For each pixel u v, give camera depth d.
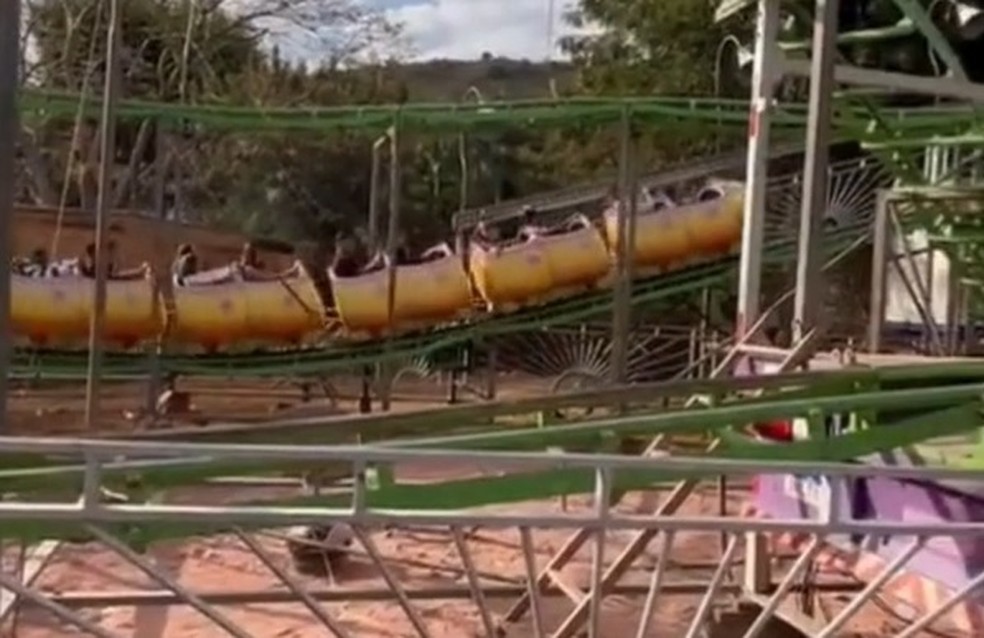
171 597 6.91
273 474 5.65
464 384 20.27
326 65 36.88
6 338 5.49
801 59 9.70
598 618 4.97
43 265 18.05
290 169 34.09
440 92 44.47
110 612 7.80
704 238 18.98
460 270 18.62
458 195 33.72
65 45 27.55
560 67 42.44
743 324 9.36
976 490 5.90
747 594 7.70
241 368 18.02
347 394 20.02
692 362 15.72
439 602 8.16
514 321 18.81
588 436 5.38
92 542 4.83
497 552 9.34
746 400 6.22
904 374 6.68
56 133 27.81
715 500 10.08
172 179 27.92
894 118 12.66
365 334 18.27
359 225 34.50
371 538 6.16
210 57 33.00
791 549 7.90
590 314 18.94
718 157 23.62
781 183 18.05
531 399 6.37
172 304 17.41
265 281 18.06
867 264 21.23
